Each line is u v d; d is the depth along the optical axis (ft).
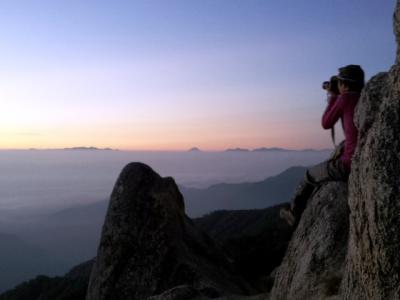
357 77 9.38
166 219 22.21
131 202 22.40
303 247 10.57
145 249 21.43
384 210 6.53
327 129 10.03
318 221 10.44
